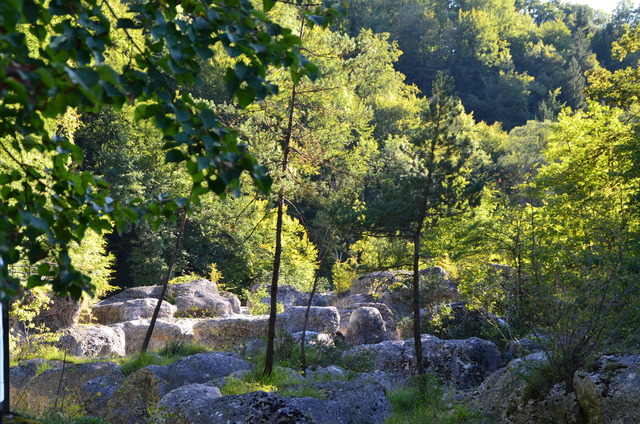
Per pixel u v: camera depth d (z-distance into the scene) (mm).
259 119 15352
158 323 24125
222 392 12203
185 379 13578
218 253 43875
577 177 27781
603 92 27484
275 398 9969
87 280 3430
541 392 9938
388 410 11406
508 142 71250
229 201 30703
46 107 2467
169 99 3029
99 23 3074
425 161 16250
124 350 22688
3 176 3453
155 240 41406
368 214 16266
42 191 3557
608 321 9969
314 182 16609
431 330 22969
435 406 11758
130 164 39156
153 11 3109
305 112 15992
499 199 22234
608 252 11945
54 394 13297
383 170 17219
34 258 3363
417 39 102500
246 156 3053
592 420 8820
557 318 10070
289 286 33594
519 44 110250
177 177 41125
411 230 17047
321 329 24797
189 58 3027
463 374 17594
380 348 18938
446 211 16688
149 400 13062
